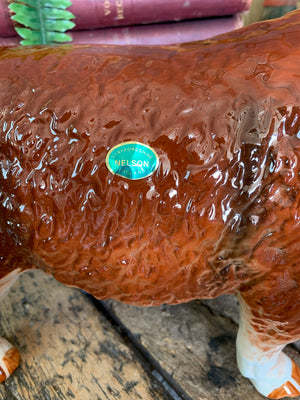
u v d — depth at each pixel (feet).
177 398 1.20
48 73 0.90
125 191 0.87
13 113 0.89
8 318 1.34
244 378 1.21
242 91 0.85
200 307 1.36
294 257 0.88
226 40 0.92
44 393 1.20
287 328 0.97
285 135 0.83
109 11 1.11
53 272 0.97
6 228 0.95
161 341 1.28
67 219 0.89
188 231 0.88
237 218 0.88
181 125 0.85
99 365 1.25
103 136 0.86
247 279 0.95
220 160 0.85
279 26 0.92
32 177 0.89
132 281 0.94
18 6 1.09
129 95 0.87
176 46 0.95
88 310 1.36
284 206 0.84
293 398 1.17
